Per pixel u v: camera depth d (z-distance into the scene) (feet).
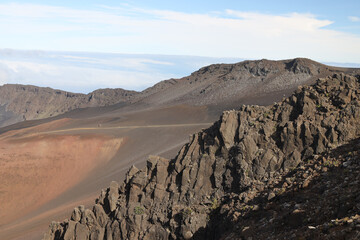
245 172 87.30
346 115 83.71
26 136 419.74
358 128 81.46
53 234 114.42
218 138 96.27
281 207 69.15
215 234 82.48
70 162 356.59
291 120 92.53
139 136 428.97
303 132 86.02
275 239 59.72
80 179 330.75
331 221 52.49
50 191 306.76
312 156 82.69
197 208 88.22
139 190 100.83
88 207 183.73
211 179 93.04
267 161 86.79
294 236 55.98
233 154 91.81
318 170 74.18
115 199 103.40
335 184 66.33
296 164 83.97
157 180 99.30
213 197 89.61
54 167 343.26
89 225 103.04
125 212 97.50
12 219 262.06
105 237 98.32
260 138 91.09
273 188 78.79
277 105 98.43
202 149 99.55
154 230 90.38
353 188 61.11
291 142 86.79
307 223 59.72
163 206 94.17
